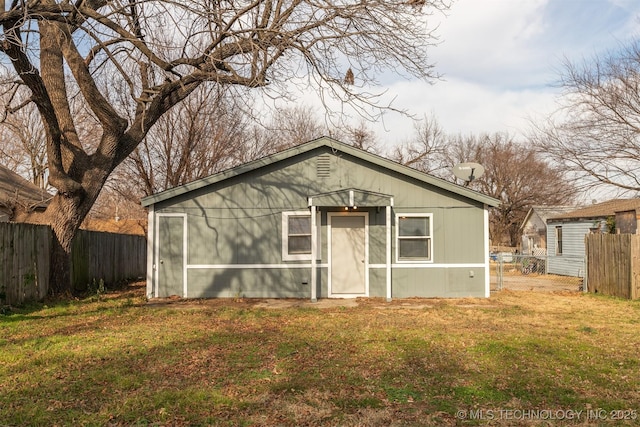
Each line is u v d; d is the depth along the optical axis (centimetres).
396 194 1372
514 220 4650
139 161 2170
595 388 580
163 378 601
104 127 1273
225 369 641
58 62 1288
